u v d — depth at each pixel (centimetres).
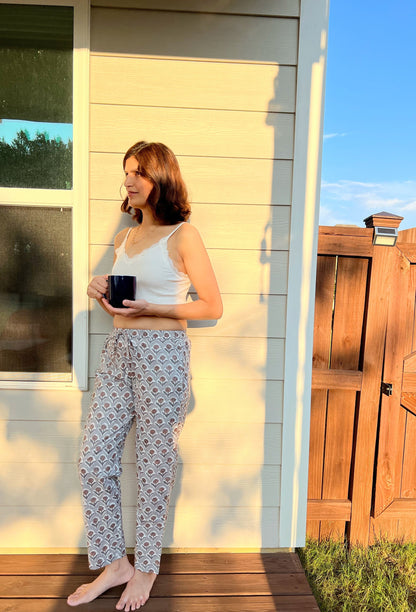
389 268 211
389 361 217
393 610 183
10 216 178
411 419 226
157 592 161
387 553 219
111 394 150
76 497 185
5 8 171
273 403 189
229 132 179
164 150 149
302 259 184
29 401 182
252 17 175
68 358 183
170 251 146
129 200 159
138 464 153
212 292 147
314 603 159
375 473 225
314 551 215
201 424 187
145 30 173
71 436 184
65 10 171
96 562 150
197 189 180
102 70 173
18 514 185
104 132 176
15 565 177
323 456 223
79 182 176
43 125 176
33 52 173
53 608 151
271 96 179
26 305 180
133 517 187
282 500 191
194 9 172
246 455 189
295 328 185
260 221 183
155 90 176
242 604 157
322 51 177
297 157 180
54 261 180
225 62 176
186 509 189
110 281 144
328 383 215
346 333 217
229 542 191
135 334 145
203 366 186
